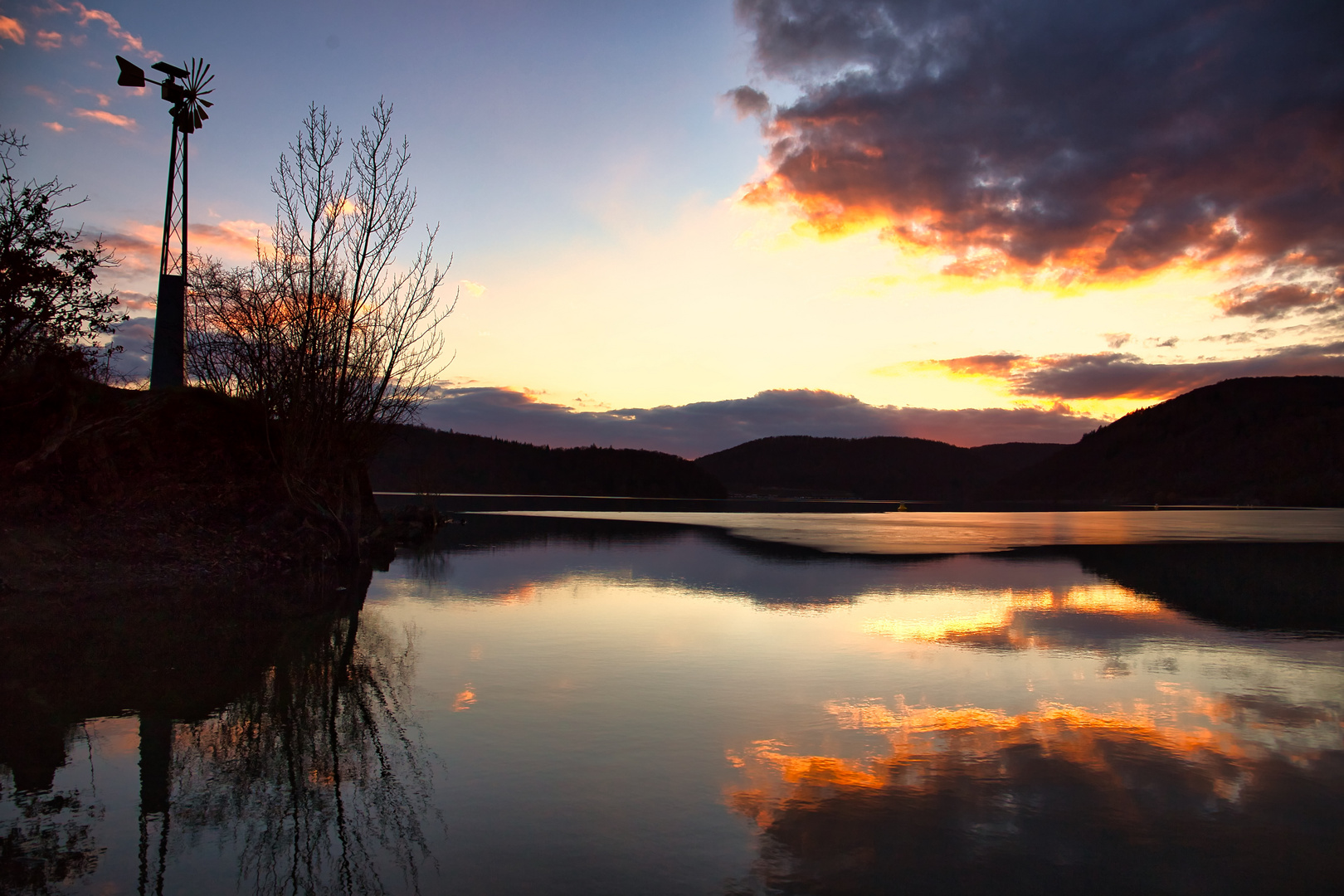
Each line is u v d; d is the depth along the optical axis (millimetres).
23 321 14328
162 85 22375
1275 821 4895
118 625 10773
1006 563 21344
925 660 9234
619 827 4703
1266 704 7508
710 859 4305
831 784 5414
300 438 17203
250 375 17781
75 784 5355
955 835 4637
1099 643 10344
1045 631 11211
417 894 3908
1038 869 4238
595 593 14859
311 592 14398
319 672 8492
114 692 7602
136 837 4566
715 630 11117
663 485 143375
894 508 96938
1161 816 4938
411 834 4598
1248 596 15164
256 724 6660
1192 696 7770
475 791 5242
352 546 19016
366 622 11516
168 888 3977
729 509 79938
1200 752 6125
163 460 17438
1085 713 7188
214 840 4527
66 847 4430
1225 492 125312
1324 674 8672
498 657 9289
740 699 7520
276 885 4000
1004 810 5012
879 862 4289
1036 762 5891
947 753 6070
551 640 10297
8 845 4441
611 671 8617
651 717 6934
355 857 4301
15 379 14648
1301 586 16781
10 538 13508
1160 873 4215
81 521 14883
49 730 6484
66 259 14547
